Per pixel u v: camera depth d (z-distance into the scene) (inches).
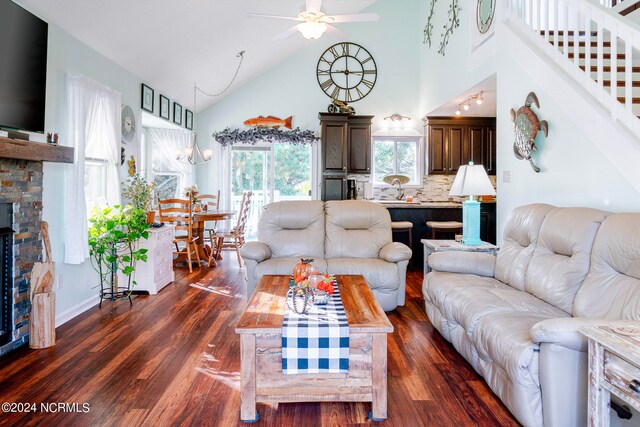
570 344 62.7
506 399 76.2
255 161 300.7
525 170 135.8
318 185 297.3
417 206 219.0
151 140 268.4
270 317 80.7
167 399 82.6
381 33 294.5
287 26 229.1
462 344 99.2
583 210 93.5
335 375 76.6
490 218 214.2
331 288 92.0
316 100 295.1
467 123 280.1
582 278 86.4
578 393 64.7
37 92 111.0
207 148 295.9
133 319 133.2
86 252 134.7
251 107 294.2
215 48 212.7
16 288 106.8
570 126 111.3
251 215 300.8
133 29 155.1
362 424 74.7
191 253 230.5
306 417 77.2
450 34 222.1
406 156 296.8
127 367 97.1
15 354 104.1
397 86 294.8
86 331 121.7
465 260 123.0
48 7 119.5
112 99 159.0
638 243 72.9
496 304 90.8
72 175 132.1
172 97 246.8
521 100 138.1
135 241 162.7
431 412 78.4
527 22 152.3
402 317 138.1
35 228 114.4
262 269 138.6
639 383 45.0
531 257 104.9
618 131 93.7
